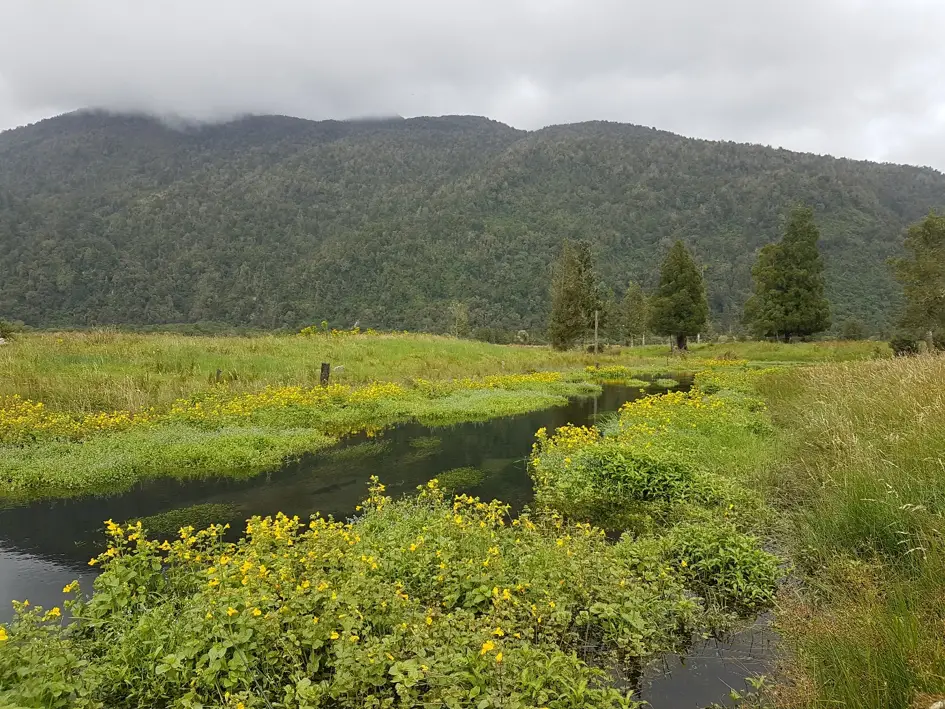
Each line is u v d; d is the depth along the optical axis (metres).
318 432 13.13
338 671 3.66
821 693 3.48
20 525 7.58
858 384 10.38
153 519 7.81
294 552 5.31
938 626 3.47
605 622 4.69
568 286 42.94
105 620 4.36
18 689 3.32
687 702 3.98
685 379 26.72
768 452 9.34
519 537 6.09
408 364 23.56
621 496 7.99
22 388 13.45
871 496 5.41
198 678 3.70
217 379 16.48
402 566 5.29
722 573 5.50
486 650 3.64
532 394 19.75
